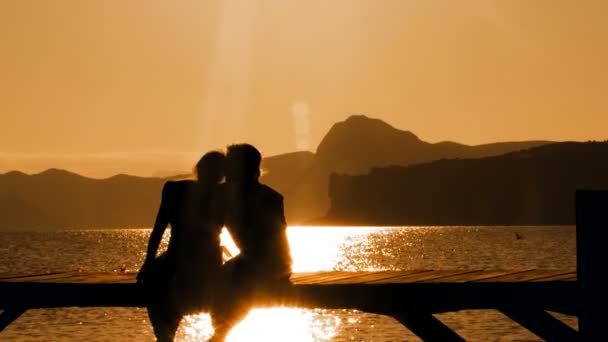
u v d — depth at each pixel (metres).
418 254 144.00
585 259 10.99
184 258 10.38
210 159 10.47
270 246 10.24
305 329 46.88
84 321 48.12
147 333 43.56
